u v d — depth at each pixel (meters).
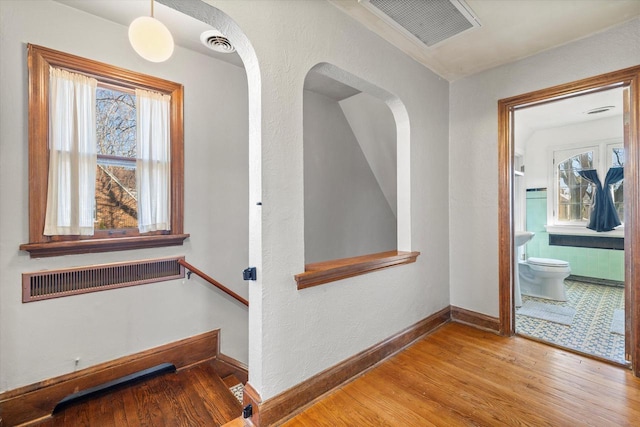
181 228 2.31
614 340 2.37
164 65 2.22
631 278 1.85
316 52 1.61
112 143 2.06
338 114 3.59
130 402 1.89
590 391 1.64
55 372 1.80
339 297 1.73
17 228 1.67
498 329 2.40
